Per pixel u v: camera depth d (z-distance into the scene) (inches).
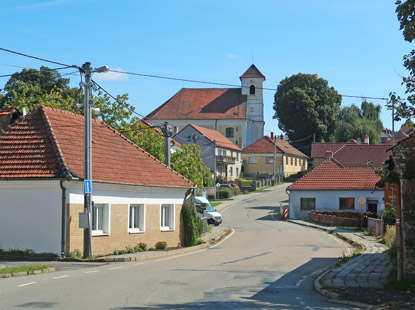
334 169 2333.9
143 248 1037.2
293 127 4436.5
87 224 863.7
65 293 510.3
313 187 2258.9
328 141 4522.6
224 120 4463.6
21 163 904.3
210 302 479.2
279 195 3243.1
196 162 1764.3
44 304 447.8
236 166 4079.7
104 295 502.3
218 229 1669.5
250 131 4574.3
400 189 593.6
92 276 653.3
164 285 579.8
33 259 863.7
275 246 1151.6
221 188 3107.8
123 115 1697.8
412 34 552.1
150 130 1700.3
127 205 1011.9
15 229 892.0
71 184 880.9
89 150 872.3
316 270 753.0
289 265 810.8
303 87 4537.4
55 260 859.4
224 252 1041.5
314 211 2191.2
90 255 887.7
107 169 994.1
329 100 4586.6
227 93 4643.2
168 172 1197.7
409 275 573.3
